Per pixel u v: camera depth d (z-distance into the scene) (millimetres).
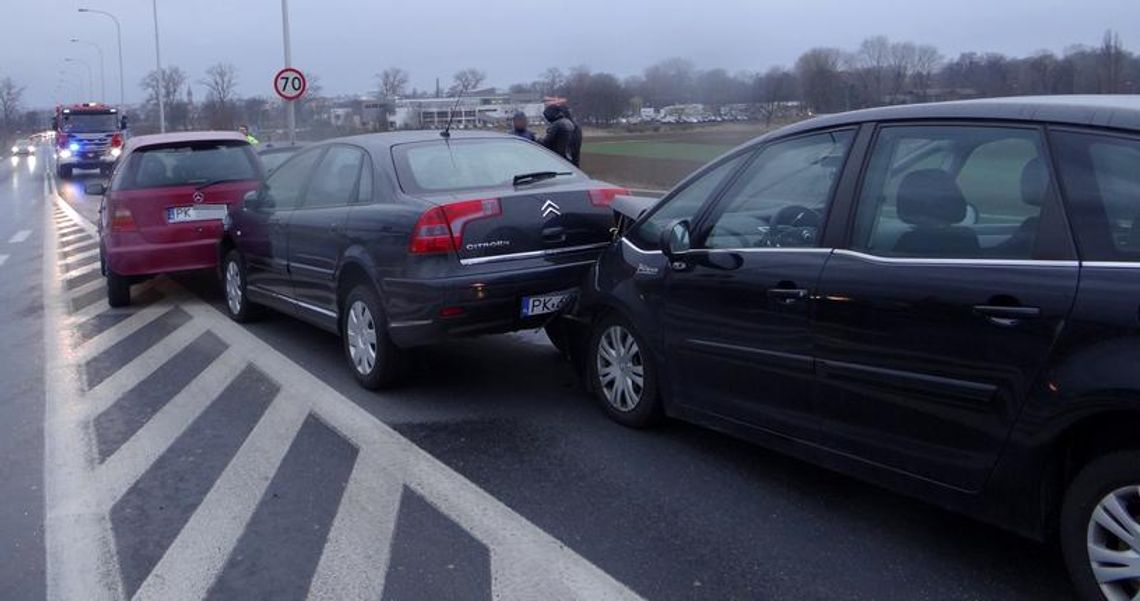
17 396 6184
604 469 4621
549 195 5727
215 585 3576
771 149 4348
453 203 5406
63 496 4465
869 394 3666
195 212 8930
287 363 6809
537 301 5590
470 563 3693
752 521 4016
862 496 4254
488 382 6215
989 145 3465
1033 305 3125
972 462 3348
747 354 4195
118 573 3688
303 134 31156
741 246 4309
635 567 3633
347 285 6219
